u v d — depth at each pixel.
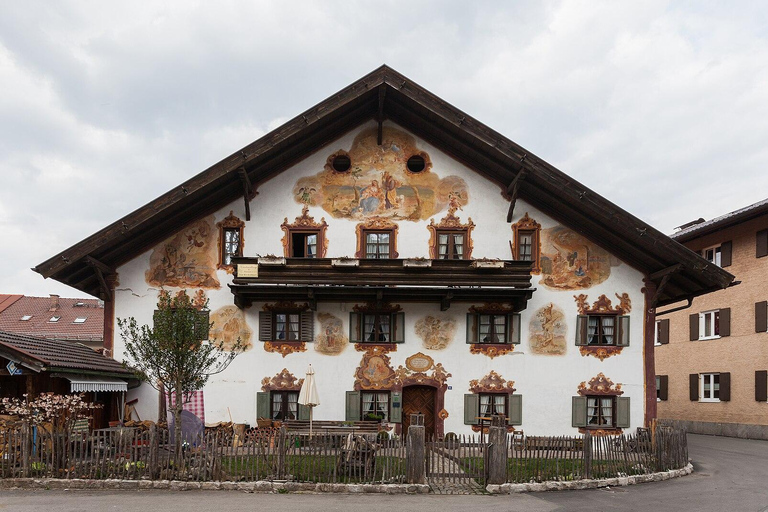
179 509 10.45
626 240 19.67
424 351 19.69
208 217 20.03
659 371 34.16
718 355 29.55
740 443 24.41
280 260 18.73
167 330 13.48
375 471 12.62
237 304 19.45
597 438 13.96
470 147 19.94
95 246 18.00
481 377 19.59
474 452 13.40
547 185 18.97
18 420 14.29
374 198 20.38
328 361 19.55
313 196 20.31
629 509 11.10
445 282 18.75
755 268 27.59
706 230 30.02
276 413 19.39
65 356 16.05
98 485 12.20
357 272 18.89
